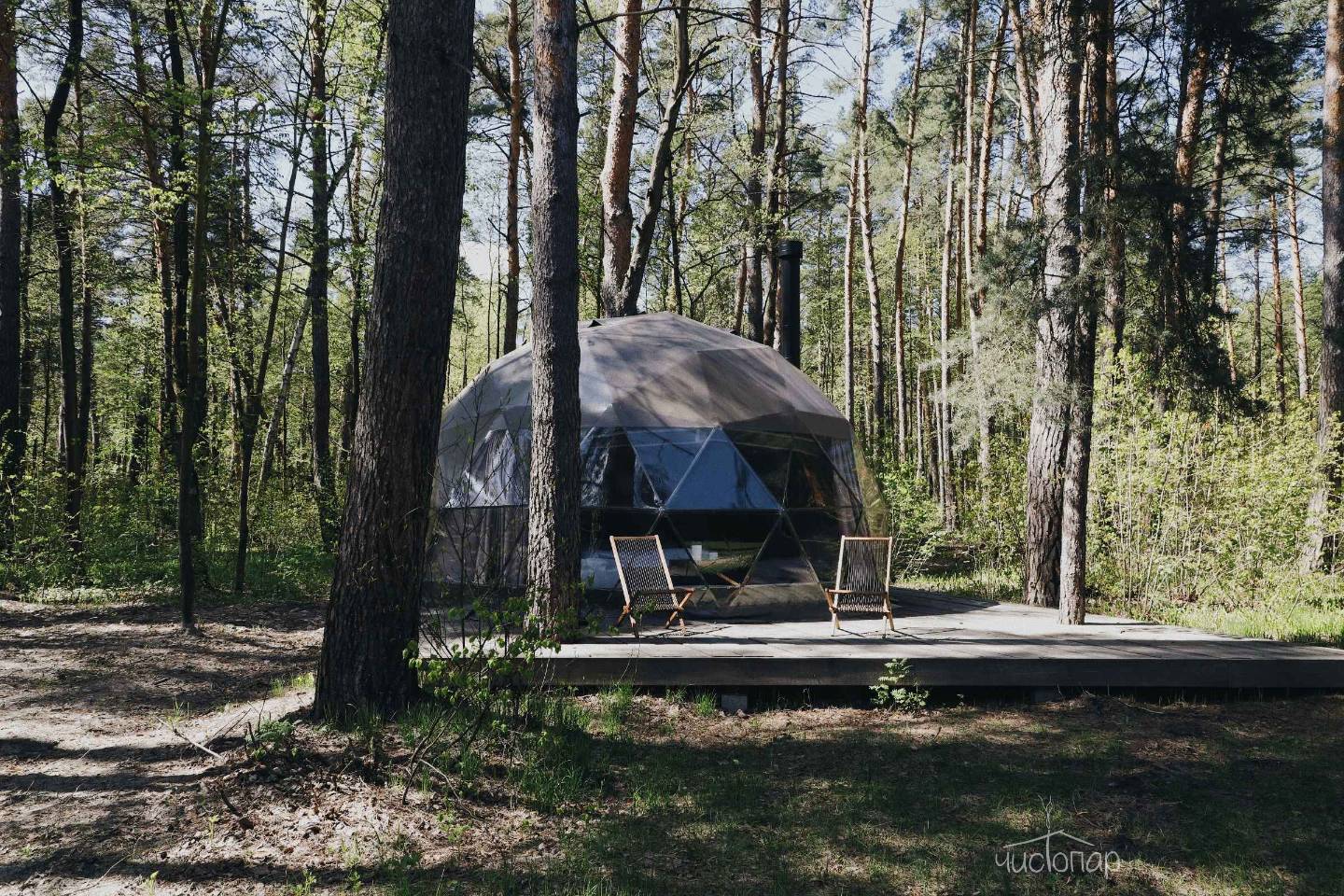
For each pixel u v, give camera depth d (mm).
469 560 9172
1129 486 11250
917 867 3982
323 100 12266
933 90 25156
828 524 10297
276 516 16328
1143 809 4613
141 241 18938
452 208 5762
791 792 4883
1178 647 7238
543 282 7781
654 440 9812
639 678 6660
